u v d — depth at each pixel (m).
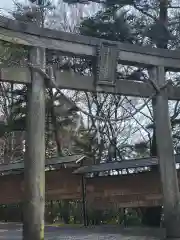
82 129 19.17
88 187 14.17
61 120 17.06
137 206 13.09
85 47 9.44
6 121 14.98
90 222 18.48
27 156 8.47
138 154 19.09
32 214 8.16
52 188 14.48
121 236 11.21
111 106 19.89
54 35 9.05
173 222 9.74
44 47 8.91
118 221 18.88
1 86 15.18
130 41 13.43
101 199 13.88
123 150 20.06
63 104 14.73
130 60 10.02
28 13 12.99
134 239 10.32
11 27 8.55
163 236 10.56
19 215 21.95
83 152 19.16
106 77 9.52
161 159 10.13
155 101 10.41
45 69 8.84
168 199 9.89
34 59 8.77
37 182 8.31
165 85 10.36
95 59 9.58
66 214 21.98
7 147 20.16
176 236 9.62
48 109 15.24
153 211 15.62
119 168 13.38
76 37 9.32
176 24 13.95
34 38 8.83
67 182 14.34
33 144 8.47
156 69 10.45
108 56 9.52
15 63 9.70
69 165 14.59
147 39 13.66
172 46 14.05
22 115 14.16
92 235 11.88
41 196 8.30
